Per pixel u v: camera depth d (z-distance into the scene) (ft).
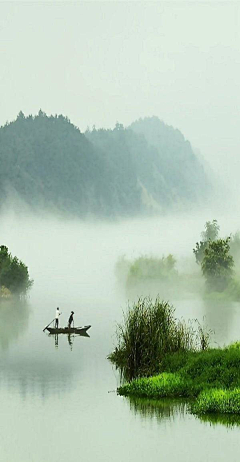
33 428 99.91
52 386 130.21
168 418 104.12
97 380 135.44
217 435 94.73
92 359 163.73
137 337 132.16
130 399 117.19
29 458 85.71
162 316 136.46
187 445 90.33
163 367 128.26
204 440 92.48
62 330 222.07
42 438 94.79
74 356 169.27
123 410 109.40
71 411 109.40
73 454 87.04
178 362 126.52
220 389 111.04
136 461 84.33
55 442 92.84
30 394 122.83
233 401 105.70
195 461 83.46
